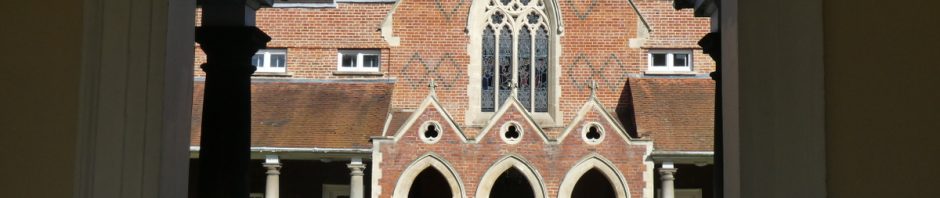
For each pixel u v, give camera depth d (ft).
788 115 9.94
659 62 102.17
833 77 9.76
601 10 101.81
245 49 28.07
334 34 103.45
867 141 9.63
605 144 90.74
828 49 9.79
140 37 10.36
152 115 10.34
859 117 9.66
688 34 101.91
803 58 9.83
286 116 97.81
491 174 90.68
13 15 10.18
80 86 10.12
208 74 28.14
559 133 98.63
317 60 103.19
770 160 10.01
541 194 90.33
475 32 101.50
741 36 10.29
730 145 11.22
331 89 101.76
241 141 28.84
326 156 93.15
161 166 10.50
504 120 91.45
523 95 101.19
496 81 100.99
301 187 95.14
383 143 91.09
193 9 11.94
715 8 25.29
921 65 9.57
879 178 9.59
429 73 101.60
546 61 101.55
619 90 100.99
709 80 101.35
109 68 10.24
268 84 102.53
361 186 92.53
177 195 11.28
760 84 10.12
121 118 10.21
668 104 98.17
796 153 9.84
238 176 28.63
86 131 10.11
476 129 99.91
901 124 9.57
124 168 10.19
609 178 90.43
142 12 10.39
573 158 90.58
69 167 10.05
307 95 101.14
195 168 89.04
